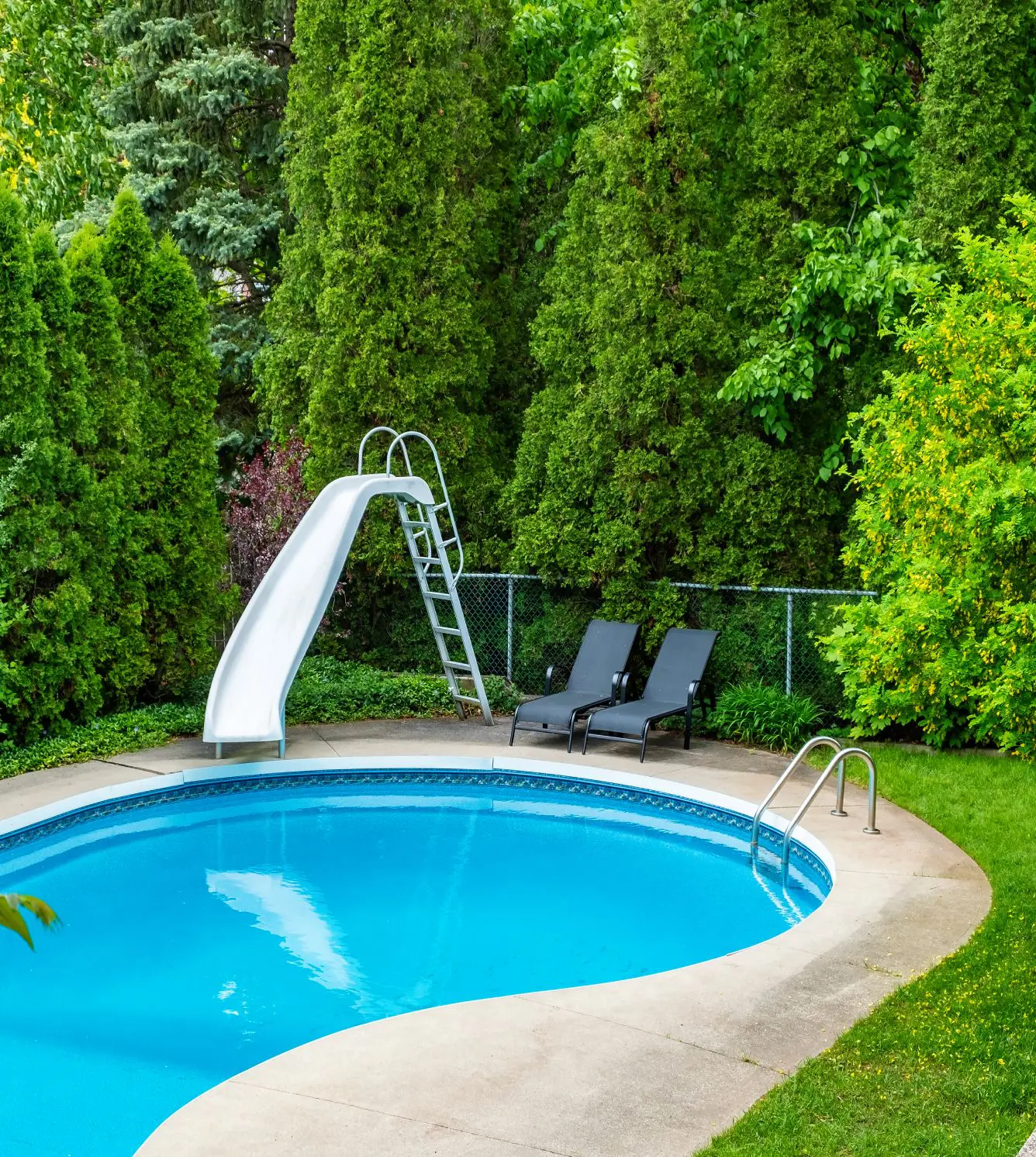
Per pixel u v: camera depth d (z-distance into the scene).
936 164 11.84
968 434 6.34
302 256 15.27
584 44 15.62
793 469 12.61
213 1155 4.29
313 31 14.50
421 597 14.91
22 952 7.31
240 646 11.81
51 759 10.82
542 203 16.31
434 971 7.04
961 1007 5.50
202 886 8.62
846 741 11.47
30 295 10.75
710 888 8.66
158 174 18.98
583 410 13.39
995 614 5.98
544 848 9.65
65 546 11.25
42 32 17.72
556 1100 4.71
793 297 12.21
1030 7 11.41
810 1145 4.24
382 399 14.36
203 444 12.97
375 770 11.34
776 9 12.59
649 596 13.16
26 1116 5.21
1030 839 8.34
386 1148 4.32
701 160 12.78
